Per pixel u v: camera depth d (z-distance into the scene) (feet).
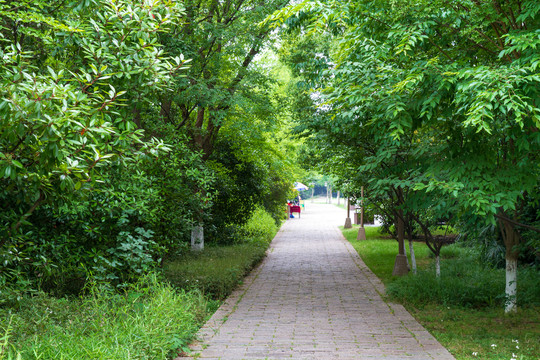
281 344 20.70
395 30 18.13
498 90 14.38
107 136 14.62
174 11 17.85
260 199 62.13
